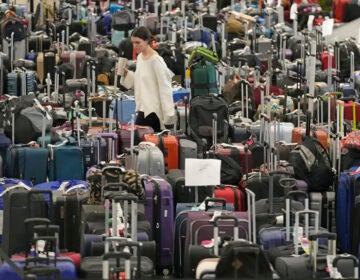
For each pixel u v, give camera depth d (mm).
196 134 29125
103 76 37031
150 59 28453
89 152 26781
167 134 28016
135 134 28156
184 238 22328
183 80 39125
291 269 18688
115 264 18516
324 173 24781
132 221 19609
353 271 18609
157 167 25797
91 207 21469
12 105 28875
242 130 29844
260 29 48281
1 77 35125
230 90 33688
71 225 22062
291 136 29156
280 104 33031
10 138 28172
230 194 24094
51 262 18531
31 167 26172
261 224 21281
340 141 26172
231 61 39688
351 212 24078
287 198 20422
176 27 48094
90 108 29859
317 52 41438
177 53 39344
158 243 23016
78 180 24875
